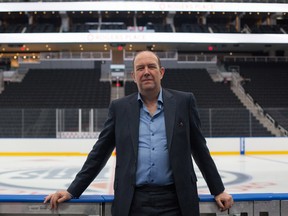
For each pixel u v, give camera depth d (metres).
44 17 28.73
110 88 21.50
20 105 18.66
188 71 24.03
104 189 6.67
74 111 14.22
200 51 28.61
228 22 29.62
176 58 24.91
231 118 14.67
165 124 1.96
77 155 14.20
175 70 24.09
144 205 1.91
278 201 2.14
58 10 23.17
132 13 26.91
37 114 14.22
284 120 15.45
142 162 1.94
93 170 2.07
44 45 25.67
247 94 21.02
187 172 1.93
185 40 23.09
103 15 27.66
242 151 14.63
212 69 24.78
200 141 2.03
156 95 2.03
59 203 2.05
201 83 22.14
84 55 24.80
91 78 23.11
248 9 23.73
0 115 14.21
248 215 2.13
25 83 21.95
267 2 25.39
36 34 22.97
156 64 2.01
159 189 1.93
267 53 28.98
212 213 2.18
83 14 27.05
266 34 23.45
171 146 1.92
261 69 24.95
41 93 20.48
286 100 20.45
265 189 6.67
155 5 23.16
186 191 1.91
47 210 2.09
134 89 20.78
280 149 14.76
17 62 28.09
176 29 27.28
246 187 6.92
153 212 1.89
